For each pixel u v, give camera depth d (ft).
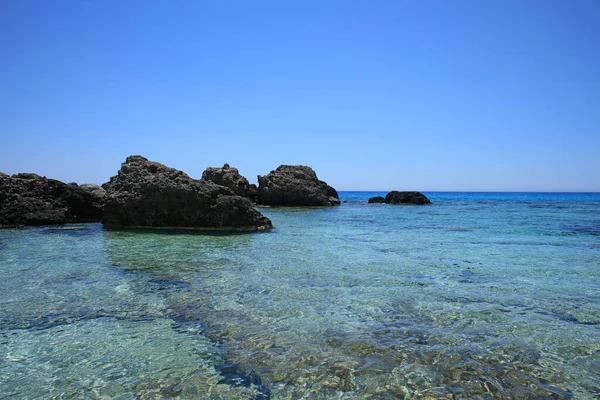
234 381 16.33
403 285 31.19
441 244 53.31
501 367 17.52
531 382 16.30
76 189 86.63
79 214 85.51
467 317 23.84
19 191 81.30
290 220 95.66
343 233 66.80
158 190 69.10
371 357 18.43
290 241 56.08
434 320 23.31
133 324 22.67
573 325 22.57
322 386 15.96
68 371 17.13
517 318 23.67
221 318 23.66
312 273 35.24
